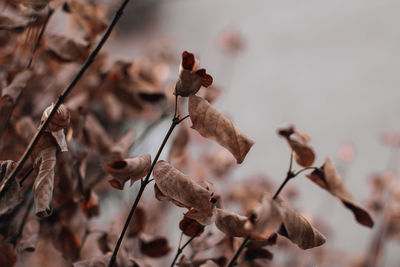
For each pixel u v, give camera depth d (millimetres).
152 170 589
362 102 2141
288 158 2242
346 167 1880
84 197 667
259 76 2543
